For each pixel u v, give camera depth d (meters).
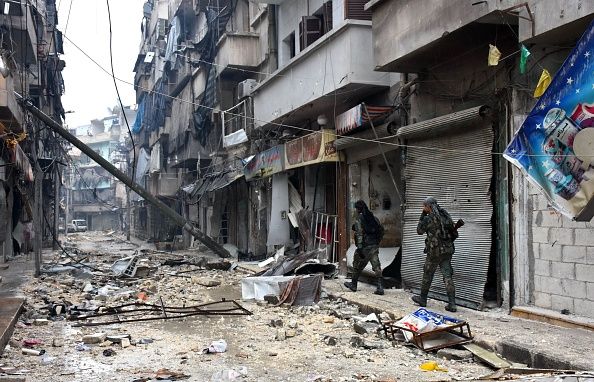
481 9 7.58
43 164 29.80
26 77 20.27
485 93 8.98
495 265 8.92
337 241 14.49
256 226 20.36
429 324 6.64
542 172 6.25
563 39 6.88
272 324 8.23
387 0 10.05
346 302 9.84
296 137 17.52
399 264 11.65
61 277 14.99
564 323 7.09
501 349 6.26
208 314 9.20
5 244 20.97
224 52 20.78
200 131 25.80
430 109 10.55
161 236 38.59
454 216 9.40
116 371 5.82
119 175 18.22
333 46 12.83
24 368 5.88
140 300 10.90
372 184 13.24
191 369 5.91
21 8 18.61
